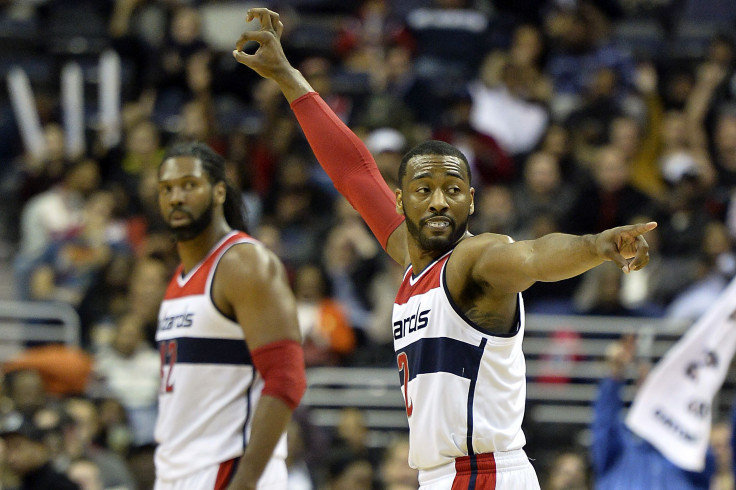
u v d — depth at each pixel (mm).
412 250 7270
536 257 6199
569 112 22516
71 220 20125
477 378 6926
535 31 24234
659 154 22750
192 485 8242
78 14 26000
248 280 8305
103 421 15328
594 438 13070
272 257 8492
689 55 26156
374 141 19734
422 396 7074
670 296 18750
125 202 20641
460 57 24438
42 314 17609
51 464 13414
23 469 13258
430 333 7012
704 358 11594
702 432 11555
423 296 7086
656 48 26547
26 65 25078
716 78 23859
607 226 19953
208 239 8766
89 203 19781
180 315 8539
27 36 25812
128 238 19906
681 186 19812
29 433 13336
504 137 22688
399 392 17312
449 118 22734
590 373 17312
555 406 17531
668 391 11719
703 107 23531
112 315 17812
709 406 11531
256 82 23688
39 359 15438
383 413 17312
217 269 8453
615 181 20047
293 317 8312
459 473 7023
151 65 23750
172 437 8398
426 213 6941
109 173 21625
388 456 15297
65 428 13805
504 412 7023
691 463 11570
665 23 27406
